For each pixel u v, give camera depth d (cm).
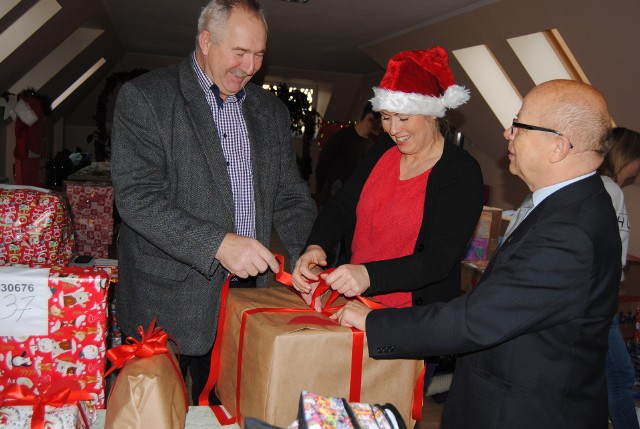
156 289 158
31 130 611
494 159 679
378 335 120
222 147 163
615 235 116
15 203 152
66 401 116
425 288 164
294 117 991
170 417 112
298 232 180
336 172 458
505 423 116
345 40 746
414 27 598
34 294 122
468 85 584
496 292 112
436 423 300
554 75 479
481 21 477
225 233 146
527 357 116
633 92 379
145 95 154
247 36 148
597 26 355
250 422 93
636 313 330
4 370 123
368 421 95
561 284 109
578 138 114
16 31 508
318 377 119
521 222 122
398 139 166
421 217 163
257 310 130
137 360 117
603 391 120
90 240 303
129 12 672
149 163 154
